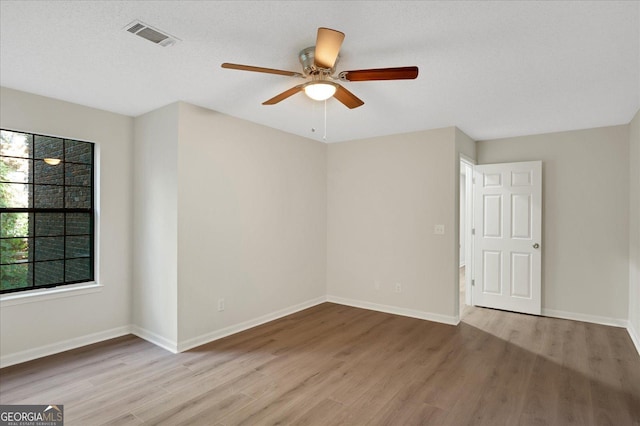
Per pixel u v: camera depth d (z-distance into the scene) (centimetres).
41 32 208
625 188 407
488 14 189
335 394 258
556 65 251
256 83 288
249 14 190
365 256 487
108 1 178
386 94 309
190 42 221
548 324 417
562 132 443
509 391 263
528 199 457
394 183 462
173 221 335
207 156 356
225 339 366
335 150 518
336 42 183
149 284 361
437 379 281
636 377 284
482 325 412
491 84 286
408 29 204
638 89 296
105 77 276
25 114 308
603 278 419
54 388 264
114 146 368
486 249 487
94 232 362
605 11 185
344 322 423
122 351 333
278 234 441
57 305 329
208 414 232
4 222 313
